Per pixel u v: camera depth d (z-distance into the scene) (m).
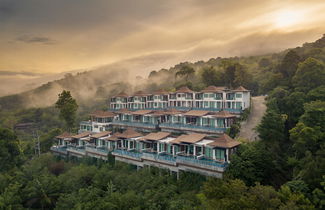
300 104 47.31
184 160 40.50
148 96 83.31
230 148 38.78
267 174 34.56
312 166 28.94
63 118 80.31
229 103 64.06
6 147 58.38
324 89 47.16
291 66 63.56
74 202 35.88
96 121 79.44
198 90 84.69
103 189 41.97
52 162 61.84
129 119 75.81
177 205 29.95
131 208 30.83
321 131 35.88
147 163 47.16
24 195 40.75
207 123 56.41
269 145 39.28
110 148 57.34
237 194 24.14
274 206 22.67
